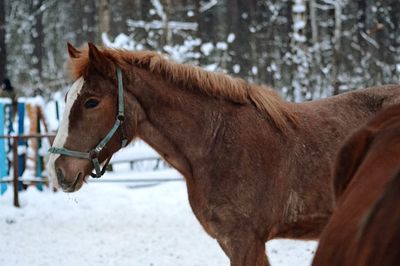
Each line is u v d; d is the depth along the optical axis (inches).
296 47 658.2
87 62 185.0
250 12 1149.1
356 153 103.2
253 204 179.8
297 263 299.4
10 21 1211.9
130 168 601.0
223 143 183.2
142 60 191.0
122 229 374.0
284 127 186.5
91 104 183.3
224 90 188.2
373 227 75.0
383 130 100.1
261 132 184.4
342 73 791.7
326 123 191.8
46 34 1353.3
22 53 1192.8
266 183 181.2
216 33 1158.3
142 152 576.1
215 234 184.5
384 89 201.9
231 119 185.8
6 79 540.4
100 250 324.5
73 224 386.9
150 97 187.6
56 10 1370.6
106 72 184.9
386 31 904.9
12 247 331.0
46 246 333.1
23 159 470.0
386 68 830.5
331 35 877.2
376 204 76.9
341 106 197.6
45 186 476.7
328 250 88.6
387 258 69.4
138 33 761.6
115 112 185.6
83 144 182.2
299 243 340.2
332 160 186.4
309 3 770.2
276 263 299.9
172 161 189.6
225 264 297.0
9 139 471.8
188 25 767.7
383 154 93.3
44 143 472.7
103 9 768.9
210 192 182.5
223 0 1197.1
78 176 181.6
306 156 185.5
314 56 727.7
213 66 676.7
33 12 1284.4
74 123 182.7
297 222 185.3
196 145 185.2
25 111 522.0
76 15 1363.2
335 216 93.4
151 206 439.5
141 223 390.3
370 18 925.2
